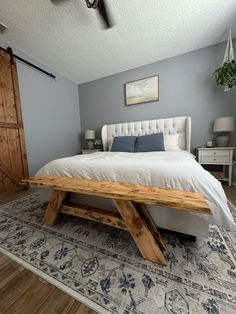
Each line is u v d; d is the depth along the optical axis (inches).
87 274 43.4
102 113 164.6
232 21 94.7
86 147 177.2
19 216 78.1
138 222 47.6
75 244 55.7
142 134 139.3
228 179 110.8
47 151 144.2
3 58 109.9
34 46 117.6
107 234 60.9
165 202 41.2
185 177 49.4
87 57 129.9
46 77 141.1
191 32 103.3
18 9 88.9
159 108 137.1
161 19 93.6
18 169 120.3
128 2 83.2
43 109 139.6
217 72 101.5
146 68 138.6
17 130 119.6
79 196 71.9
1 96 109.6
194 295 36.4
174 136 120.2
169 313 33.1
